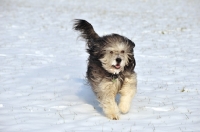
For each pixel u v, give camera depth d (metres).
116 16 34.09
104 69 9.15
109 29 26.56
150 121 8.62
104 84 8.95
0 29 25.44
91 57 9.67
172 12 37.41
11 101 10.41
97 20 31.27
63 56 17.61
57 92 11.49
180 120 8.65
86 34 10.51
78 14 35.09
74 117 8.96
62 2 45.47
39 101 10.45
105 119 8.82
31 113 9.27
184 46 20.42
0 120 8.67
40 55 17.70
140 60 16.81
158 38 23.20
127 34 24.56
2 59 16.47
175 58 17.28
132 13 36.56
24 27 26.89
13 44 20.28
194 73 14.20
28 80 13.03
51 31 25.59
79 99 10.75
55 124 8.41
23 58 16.83
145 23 30.11
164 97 10.90
